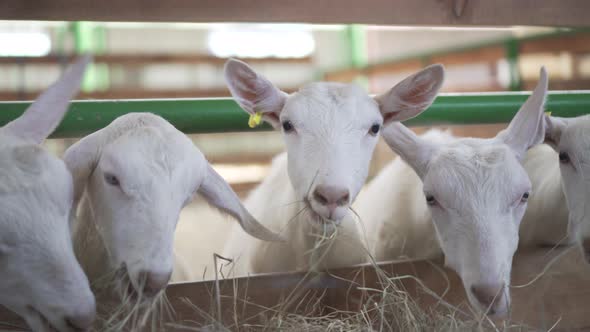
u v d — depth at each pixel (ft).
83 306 2.94
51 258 2.90
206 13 4.92
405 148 4.00
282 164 4.71
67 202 3.05
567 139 4.04
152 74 14.60
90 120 4.11
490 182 3.60
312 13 5.06
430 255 4.43
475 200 3.58
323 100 3.82
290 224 4.32
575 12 5.50
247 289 3.75
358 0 5.11
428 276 3.97
